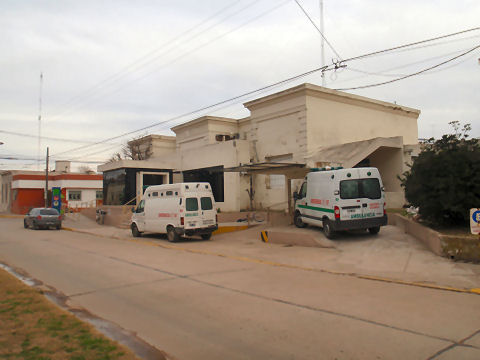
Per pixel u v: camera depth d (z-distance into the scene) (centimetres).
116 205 3195
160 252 1522
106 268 1172
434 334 561
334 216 1420
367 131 2684
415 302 735
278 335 573
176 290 877
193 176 3080
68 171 5950
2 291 799
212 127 3294
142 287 912
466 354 487
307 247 1467
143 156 4369
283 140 2486
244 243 1712
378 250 1274
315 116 2383
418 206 1327
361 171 1460
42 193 5012
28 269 1166
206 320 654
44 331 551
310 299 776
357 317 650
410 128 3042
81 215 3766
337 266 1130
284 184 2494
